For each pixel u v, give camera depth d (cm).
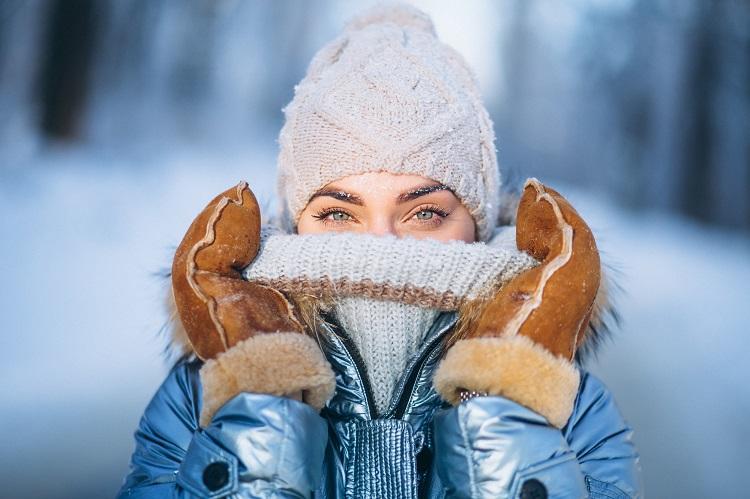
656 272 732
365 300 132
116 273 584
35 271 566
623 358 491
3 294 517
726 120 1118
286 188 158
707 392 465
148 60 1008
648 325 569
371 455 124
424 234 147
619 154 1153
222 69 1095
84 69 920
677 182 1118
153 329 436
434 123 146
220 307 120
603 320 147
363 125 143
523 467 108
